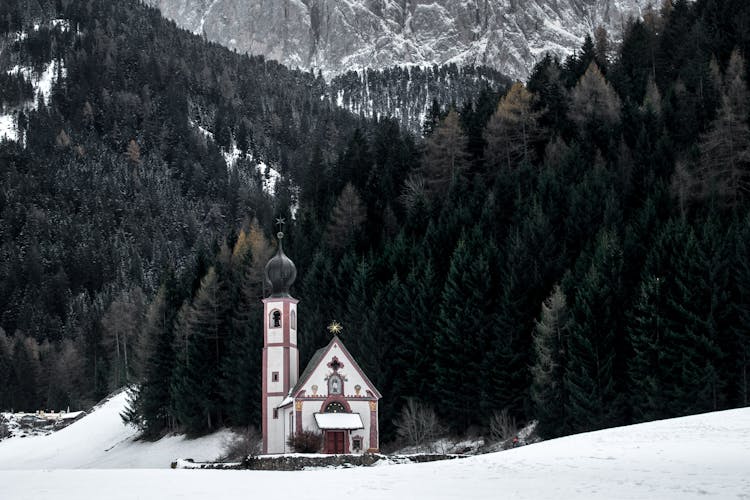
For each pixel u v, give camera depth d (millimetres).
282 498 39688
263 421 100438
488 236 118250
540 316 100125
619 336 93750
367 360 107250
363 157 169500
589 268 99062
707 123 130500
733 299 91250
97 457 134250
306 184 174500
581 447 55125
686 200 112750
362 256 125812
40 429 179125
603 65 181000
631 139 137250
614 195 113000
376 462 77125
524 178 130750
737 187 115000
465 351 101188
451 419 102375
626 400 89750
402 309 108938
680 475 41250
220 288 132875
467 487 41844
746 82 141750
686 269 91000
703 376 84750
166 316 138125
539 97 157000
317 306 121875
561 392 92625
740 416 62406
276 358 101250
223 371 121438
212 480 49250
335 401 95000
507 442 92125
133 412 139000
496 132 147000
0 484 49469
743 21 167375
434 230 121500
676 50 172500
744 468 42250
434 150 149625
